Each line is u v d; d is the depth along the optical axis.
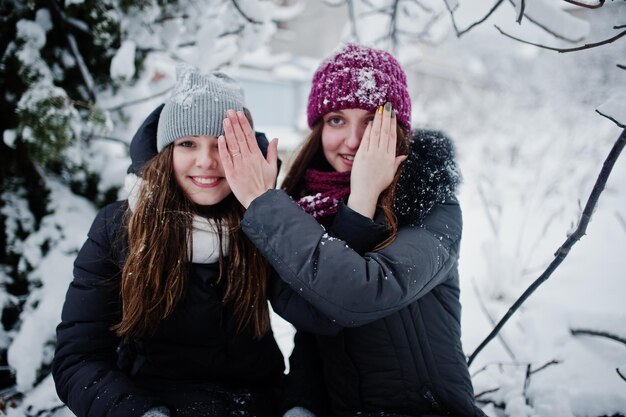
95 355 1.20
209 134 1.17
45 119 1.65
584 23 1.17
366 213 1.13
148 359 1.29
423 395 1.17
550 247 3.08
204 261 1.24
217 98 1.19
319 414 1.27
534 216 3.37
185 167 1.20
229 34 2.19
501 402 1.72
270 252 1.05
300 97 7.00
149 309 1.19
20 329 1.70
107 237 1.25
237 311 1.28
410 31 2.28
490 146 4.60
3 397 1.66
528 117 4.41
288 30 6.84
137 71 2.01
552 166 3.62
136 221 1.20
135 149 1.33
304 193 1.48
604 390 1.52
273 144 1.22
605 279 2.36
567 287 2.43
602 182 1.07
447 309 1.23
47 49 1.82
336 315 1.02
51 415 1.59
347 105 1.30
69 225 1.83
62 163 1.82
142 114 2.10
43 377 1.68
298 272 1.01
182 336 1.26
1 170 1.85
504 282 2.75
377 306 1.00
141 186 1.22
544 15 1.18
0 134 1.81
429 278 1.07
